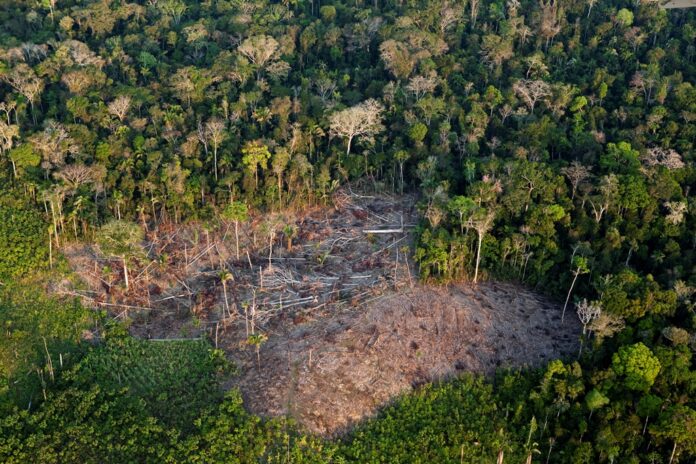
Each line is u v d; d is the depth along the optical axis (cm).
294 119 14638
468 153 13662
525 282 11881
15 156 12962
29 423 9606
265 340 10800
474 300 11450
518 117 14550
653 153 13262
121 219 12569
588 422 9594
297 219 13138
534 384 10238
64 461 9250
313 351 10562
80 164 12731
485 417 9819
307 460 9275
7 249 11975
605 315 10212
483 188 12225
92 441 9444
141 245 12531
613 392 9756
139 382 10281
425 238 11731
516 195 12156
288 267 12169
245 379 10300
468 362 10606
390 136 14388
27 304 11375
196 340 10944
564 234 12112
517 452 9538
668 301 10531
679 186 12612
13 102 14262
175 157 13050
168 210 12962
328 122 14100
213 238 12706
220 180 13050
